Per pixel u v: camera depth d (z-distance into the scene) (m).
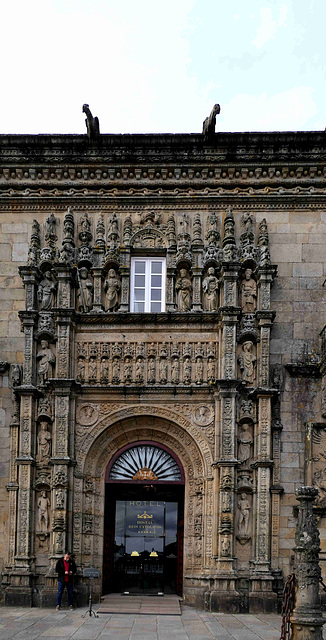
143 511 21.59
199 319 20.81
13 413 20.53
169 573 21.22
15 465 20.22
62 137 21.86
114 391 20.59
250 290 21.06
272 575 19.12
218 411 20.28
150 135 21.73
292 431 20.31
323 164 21.61
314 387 20.59
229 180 21.97
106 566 20.67
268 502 19.53
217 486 19.84
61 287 21.05
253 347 20.75
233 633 15.20
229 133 21.59
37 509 20.03
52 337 20.92
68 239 21.47
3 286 21.67
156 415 20.55
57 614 17.75
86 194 22.08
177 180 22.06
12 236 22.03
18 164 22.09
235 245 21.41
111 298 21.28
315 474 19.77
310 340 20.95
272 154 21.69
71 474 20.03
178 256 21.41
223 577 18.91
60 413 20.23
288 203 21.81
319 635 12.27
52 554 19.41
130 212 22.12
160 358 20.83
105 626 15.96
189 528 20.23
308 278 21.36
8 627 15.65
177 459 20.97
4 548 19.91
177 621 17.00
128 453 21.16
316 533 13.04
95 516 20.45
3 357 21.17
